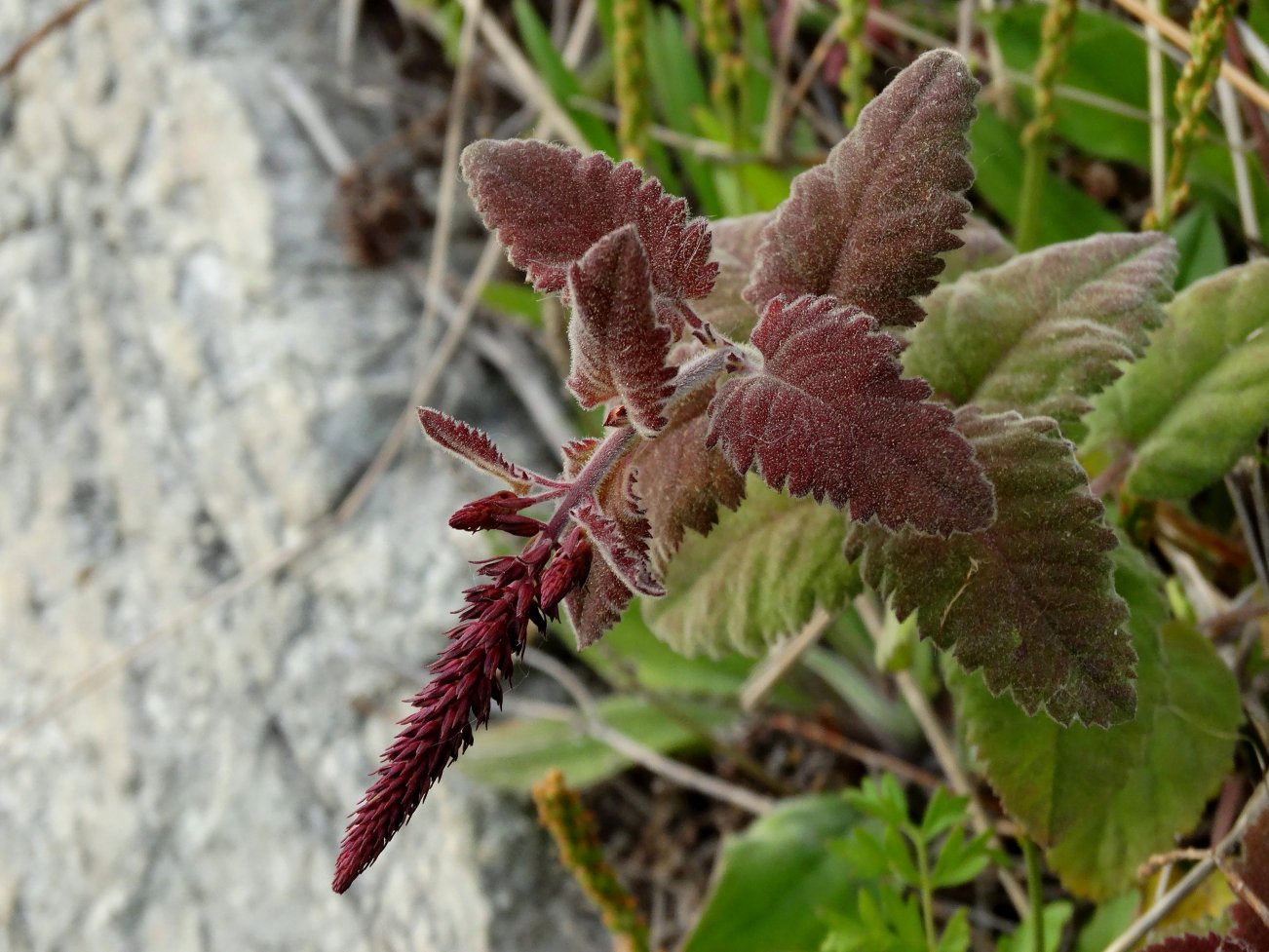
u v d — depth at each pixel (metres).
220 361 0.35
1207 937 0.15
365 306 0.35
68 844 0.33
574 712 0.27
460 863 0.27
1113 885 0.17
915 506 0.11
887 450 0.11
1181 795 0.17
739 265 0.16
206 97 0.38
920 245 0.13
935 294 0.16
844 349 0.12
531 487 0.12
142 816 0.31
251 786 0.30
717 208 0.31
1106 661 0.12
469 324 0.34
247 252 0.36
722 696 0.27
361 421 0.33
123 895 0.31
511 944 0.25
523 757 0.27
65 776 0.34
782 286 0.13
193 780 0.31
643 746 0.26
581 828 0.21
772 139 0.29
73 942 0.31
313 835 0.29
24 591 0.37
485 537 0.29
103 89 0.41
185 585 0.34
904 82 0.13
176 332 0.36
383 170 0.36
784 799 0.26
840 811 0.23
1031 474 0.13
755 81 0.32
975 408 0.13
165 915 0.30
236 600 0.32
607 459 0.12
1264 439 0.20
